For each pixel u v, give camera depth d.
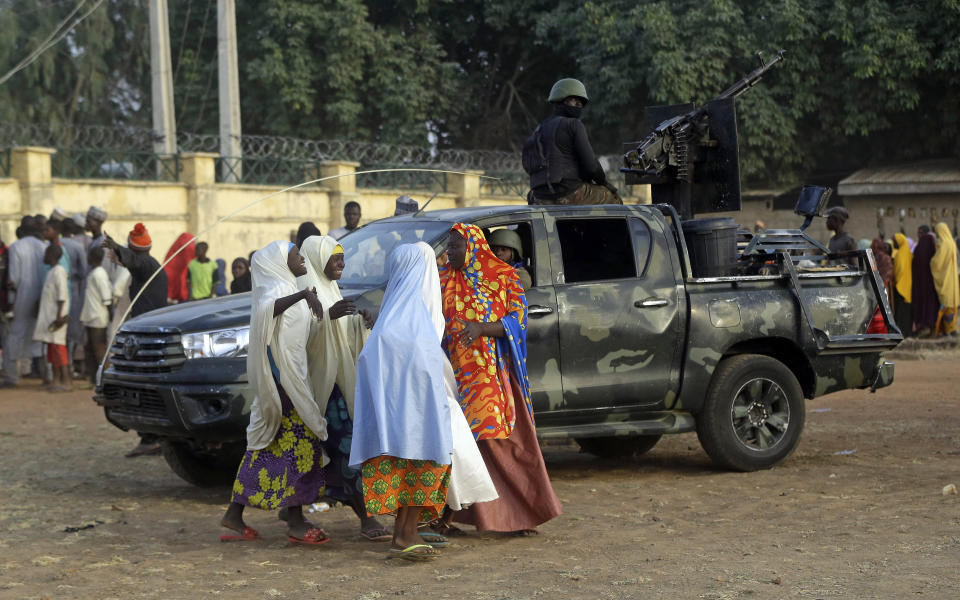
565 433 7.14
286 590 4.88
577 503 6.85
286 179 22.02
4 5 29.91
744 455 7.70
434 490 5.28
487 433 5.59
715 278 7.62
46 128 28.53
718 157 8.81
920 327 18.00
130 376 7.06
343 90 30.36
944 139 28.77
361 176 23.22
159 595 4.82
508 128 34.69
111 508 6.90
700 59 26.64
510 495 5.78
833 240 11.72
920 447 8.76
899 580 4.77
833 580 4.80
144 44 32.22
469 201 23.72
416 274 5.38
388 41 30.81
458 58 36.09
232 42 22.53
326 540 5.86
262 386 5.61
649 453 8.96
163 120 22.53
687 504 6.73
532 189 8.39
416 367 5.19
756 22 27.22
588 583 4.87
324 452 5.89
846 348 7.97
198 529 6.30
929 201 26.72
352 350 5.86
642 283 7.38
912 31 26.34
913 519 6.07
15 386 13.81
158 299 10.00
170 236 19.95
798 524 6.05
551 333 7.00
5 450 9.19
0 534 6.14
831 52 27.83
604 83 28.77
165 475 8.18
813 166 29.31
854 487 7.11
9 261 13.77
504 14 32.28
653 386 7.38
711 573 4.98
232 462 7.80
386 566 5.32
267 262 5.68
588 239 7.75
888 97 27.20
